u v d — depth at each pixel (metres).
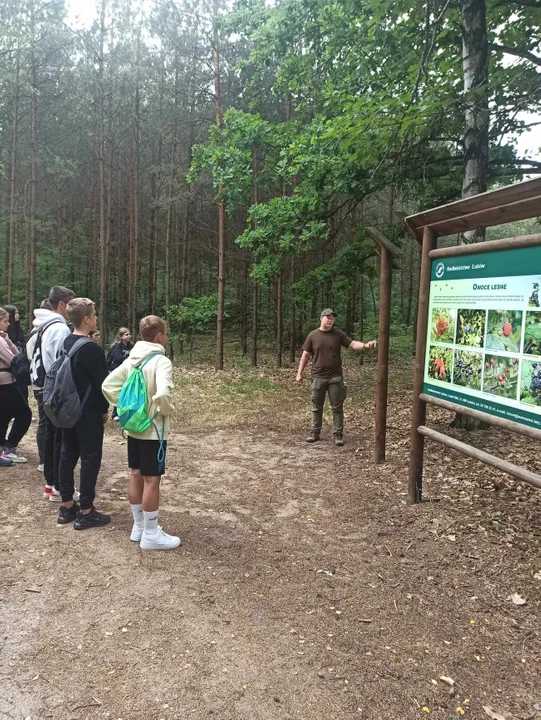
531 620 2.88
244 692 2.27
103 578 3.19
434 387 4.41
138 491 3.68
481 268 3.83
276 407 9.73
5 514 4.16
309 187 9.54
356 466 5.89
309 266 19.14
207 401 10.29
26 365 5.40
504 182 9.79
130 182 21.61
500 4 7.34
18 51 16.28
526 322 3.39
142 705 2.16
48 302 4.96
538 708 2.25
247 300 21.52
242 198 11.15
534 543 3.77
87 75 18.91
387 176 9.30
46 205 23.92
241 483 5.31
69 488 3.97
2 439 5.51
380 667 2.48
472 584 3.26
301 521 4.30
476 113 6.92
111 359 8.32
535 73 7.71
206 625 2.75
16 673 2.31
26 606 2.85
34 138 17.53
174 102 19.30
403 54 8.34
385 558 3.62
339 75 9.31
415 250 23.45
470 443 6.70
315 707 2.20
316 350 6.95
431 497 4.75
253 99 14.27
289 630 2.74
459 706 2.25
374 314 22.02
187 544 3.75
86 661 2.42
